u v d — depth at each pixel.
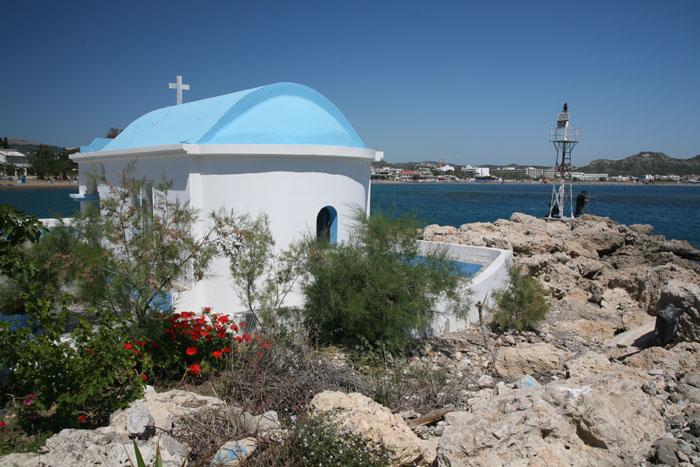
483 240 18.22
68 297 6.73
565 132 28.92
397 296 8.85
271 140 10.62
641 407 5.20
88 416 6.14
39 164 98.12
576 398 5.09
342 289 8.94
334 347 9.48
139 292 7.27
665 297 9.00
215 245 8.46
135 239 7.67
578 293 13.70
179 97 16.14
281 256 10.28
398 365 8.44
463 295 10.48
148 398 6.01
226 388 6.72
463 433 4.87
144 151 10.96
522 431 4.76
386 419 5.25
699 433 5.42
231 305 10.29
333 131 11.49
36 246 8.20
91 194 15.54
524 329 10.94
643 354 8.09
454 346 9.89
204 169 10.10
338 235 11.40
